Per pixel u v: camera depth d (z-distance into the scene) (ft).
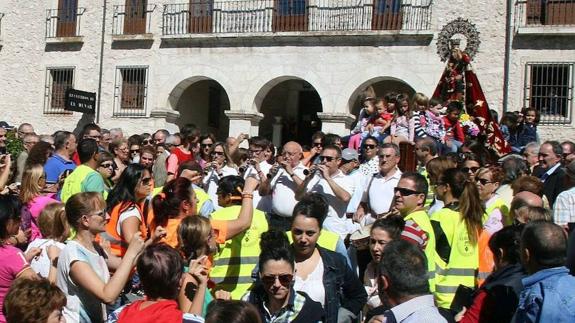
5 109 81.25
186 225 17.89
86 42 77.51
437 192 22.26
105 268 18.24
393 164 25.55
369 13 65.31
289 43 68.33
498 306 15.70
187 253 17.84
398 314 12.98
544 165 29.91
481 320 15.80
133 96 75.15
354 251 22.74
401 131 35.47
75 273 17.15
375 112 38.42
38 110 79.71
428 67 63.21
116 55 75.87
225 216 21.90
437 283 20.08
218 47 71.26
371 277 20.52
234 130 70.03
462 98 40.50
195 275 16.30
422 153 28.68
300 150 26.99
